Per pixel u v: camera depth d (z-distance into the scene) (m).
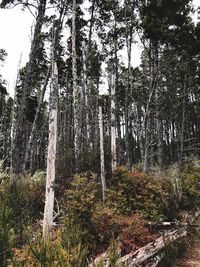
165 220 10.12
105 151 13.68
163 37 19.44
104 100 34.72
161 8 19.14
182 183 12.99
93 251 7.32
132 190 10.52
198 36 19.69
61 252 4.85
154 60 20.56
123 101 31.48
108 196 10.59
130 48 23.05
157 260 7.09
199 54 22.53
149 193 10.54
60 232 6.31
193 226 9.40
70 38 24.62
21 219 7.23
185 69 23.92
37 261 4.89
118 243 7.44
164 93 25.19
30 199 8.98
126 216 9.38
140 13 21.03
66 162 12.98
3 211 5.85
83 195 8.15
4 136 27.25
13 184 8.91
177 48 20.09
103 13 23.25
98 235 7.74
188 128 40.25
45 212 7.70
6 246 5.27
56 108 8.37
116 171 11.35
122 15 23.62
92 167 12.88
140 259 6.85
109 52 25.70
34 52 16.39
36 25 16.44
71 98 34.22
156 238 8.44
